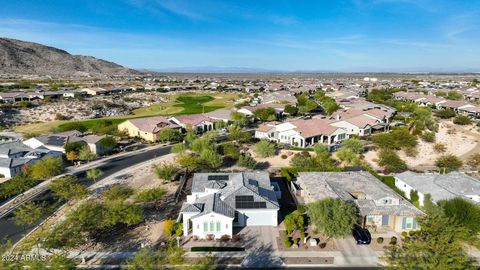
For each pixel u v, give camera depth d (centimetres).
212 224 4375
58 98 17500
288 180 6375
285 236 4431
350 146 7969
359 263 3859
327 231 4088
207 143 7931
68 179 5834
